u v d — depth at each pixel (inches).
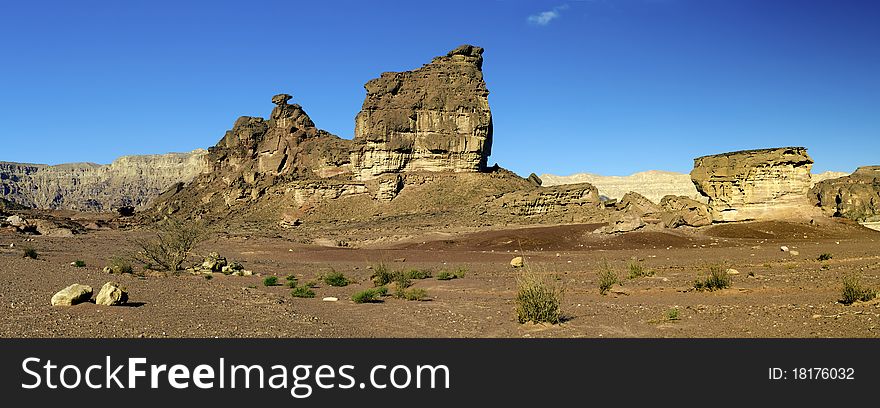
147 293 1064.8
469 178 5078.7
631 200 3727.9
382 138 5137.8
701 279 1224.8
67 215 6131.9
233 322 783.1
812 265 1662.2
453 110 5241.1
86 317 776.9
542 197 4037.9
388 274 1497.3
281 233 4259.4
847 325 716.7
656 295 1091.9
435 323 810.2
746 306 900.0
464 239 3262.8
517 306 829.8
